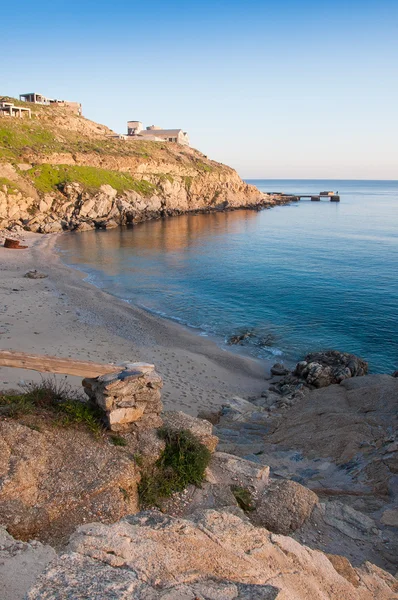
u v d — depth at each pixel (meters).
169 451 8.36
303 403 18.03
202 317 33.53
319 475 11.12
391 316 33.47
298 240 71.25
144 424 8.62
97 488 7.11
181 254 58.66
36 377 17.39
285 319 33.19
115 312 32.75
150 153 107.69
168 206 98.00
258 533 5.73
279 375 23.64
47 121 105.81
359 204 153.00
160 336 28.45
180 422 9.12
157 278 45.41
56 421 8.10
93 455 7.70
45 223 71.06
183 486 8.01
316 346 28.12
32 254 52.81
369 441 12.57
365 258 56.16
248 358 25.95
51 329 27.00
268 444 13.73
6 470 6.91
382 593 5.89
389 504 9.41
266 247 64.81
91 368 8.52
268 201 132.25
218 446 13.16
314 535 7.91
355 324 31.94
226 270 49.53
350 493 10.05
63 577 4.03
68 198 78.06
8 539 5.73
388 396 15.87
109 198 83.00
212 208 108.19
